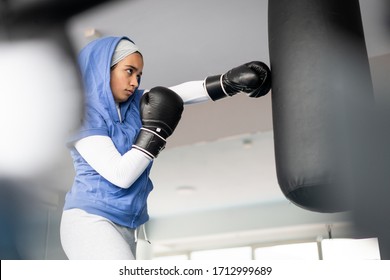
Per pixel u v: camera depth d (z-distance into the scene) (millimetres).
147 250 7578
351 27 1696
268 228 8836
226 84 1906
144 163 1647
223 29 3545
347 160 1357
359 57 1648
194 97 1981
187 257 10617
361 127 1208
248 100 4867
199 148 6043
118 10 3113
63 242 1672
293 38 1685
